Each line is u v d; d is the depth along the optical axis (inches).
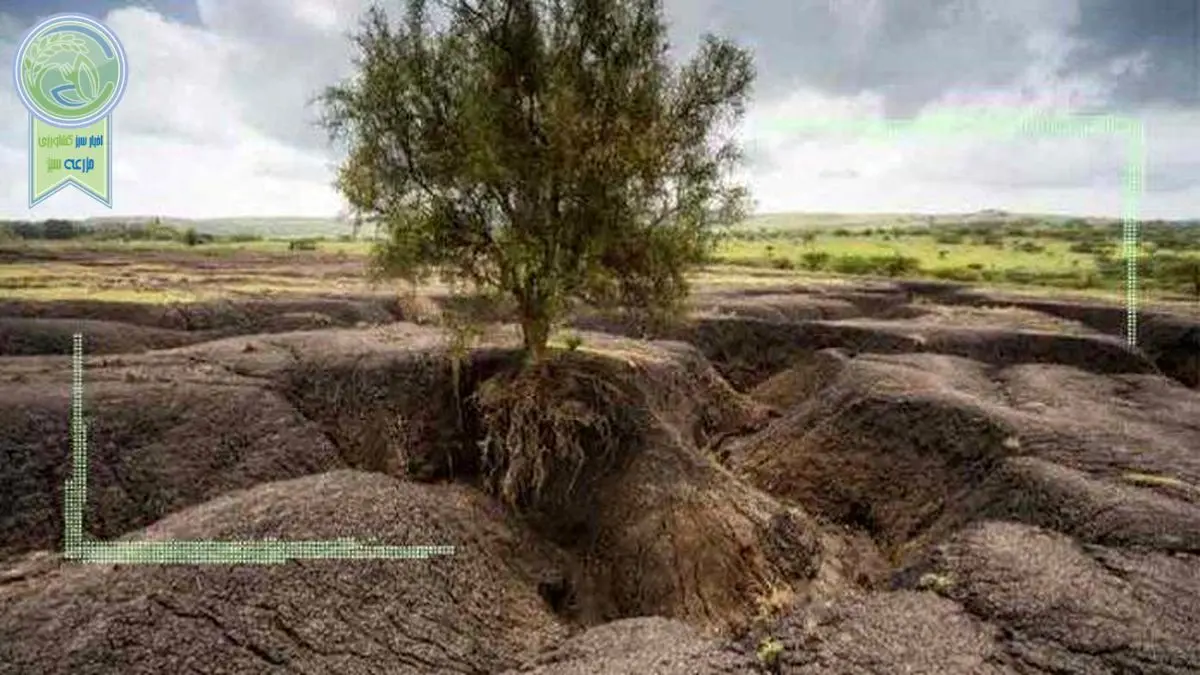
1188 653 459.2
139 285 1955.0
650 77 848.3
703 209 876.6
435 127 864.3
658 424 894.4
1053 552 603.5
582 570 764.0
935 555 611.5
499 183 837.8
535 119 848.9
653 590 727.1
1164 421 1020.5
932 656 467.8
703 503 798.5
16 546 675.4
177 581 519.8
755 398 1445.6
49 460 749.3
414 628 550.0
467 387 959.0
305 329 1540.4
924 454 916.0
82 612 489.1
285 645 498.3
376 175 866.1
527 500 831.1
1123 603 518.6
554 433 851.4
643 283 917.8
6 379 904.3
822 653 475.8
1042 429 893.2
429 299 1808.6
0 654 454.3
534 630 613.9
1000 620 508.7
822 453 1005.2
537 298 895.7
